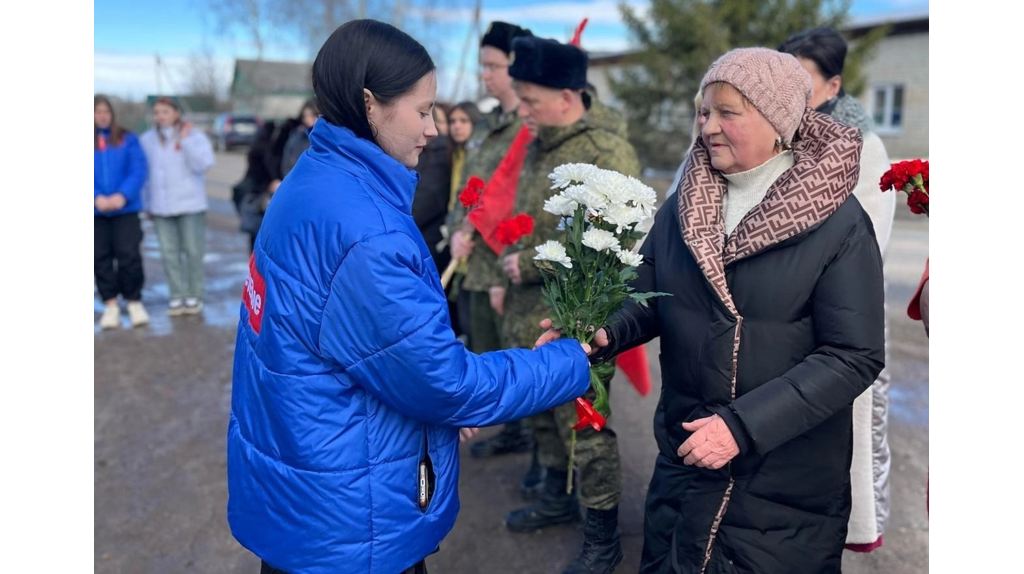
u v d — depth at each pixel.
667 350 1.74
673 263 1.71
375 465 1.45
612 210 1.61
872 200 2.12
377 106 1.44
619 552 2.54
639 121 15.28
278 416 1.45
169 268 5.93
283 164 5.34
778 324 1.58
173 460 3.53
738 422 1.51
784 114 1.56
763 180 1.66
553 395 1.57
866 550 2.23
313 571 1.47
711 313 1.64
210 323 5.82
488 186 3.04
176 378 4.61
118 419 3.99
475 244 3.20
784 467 1.63
